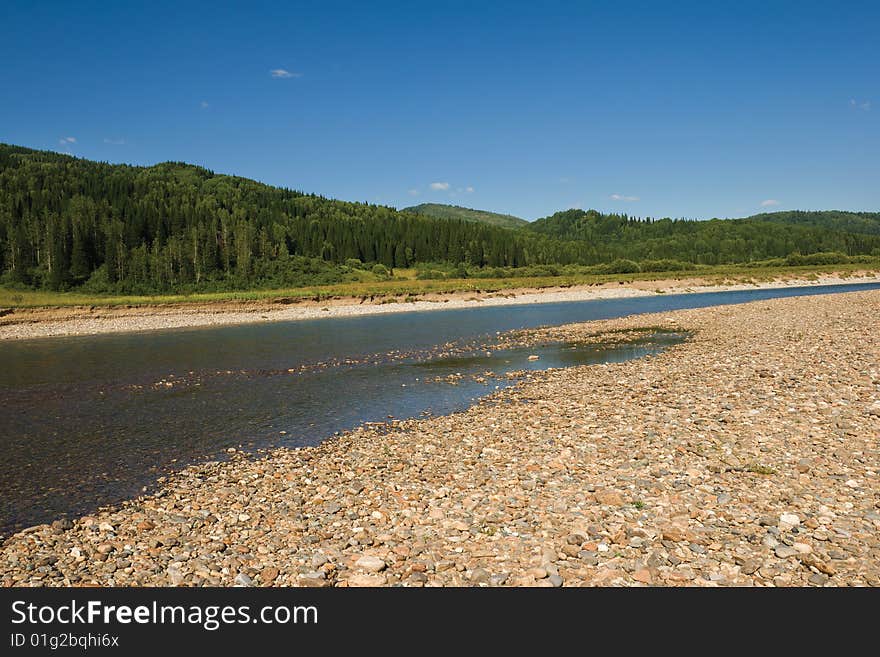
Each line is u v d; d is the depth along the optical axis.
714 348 31.36
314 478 13.85
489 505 11.32
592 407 19.25
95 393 26.03
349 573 8.99
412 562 9.20
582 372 27.06
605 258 180.62
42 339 51.19
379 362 33.38
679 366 26.06
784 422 15.27
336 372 30.36
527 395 22.86
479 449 15.37
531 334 45.25
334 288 96.56
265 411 21.97
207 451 17.06
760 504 10.41
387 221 194.75
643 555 8.91
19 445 17.92
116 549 10.44
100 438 18.61
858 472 11.56
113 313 68.12
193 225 125.44
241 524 11.27
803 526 9.48
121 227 115.38
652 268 141.00
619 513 10.41
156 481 14.51
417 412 21.16
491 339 43.06
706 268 140.38
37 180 159.50
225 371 31.50
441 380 27.25
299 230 151.62
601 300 92.19
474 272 140.00
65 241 104.38
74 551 10.34
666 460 13.15
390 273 140.25
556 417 18.31
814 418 15.41
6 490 14.08
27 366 34.28
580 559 8.93
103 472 15.31
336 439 17.83
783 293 91.12
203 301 75.94
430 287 96.94
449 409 21.44
